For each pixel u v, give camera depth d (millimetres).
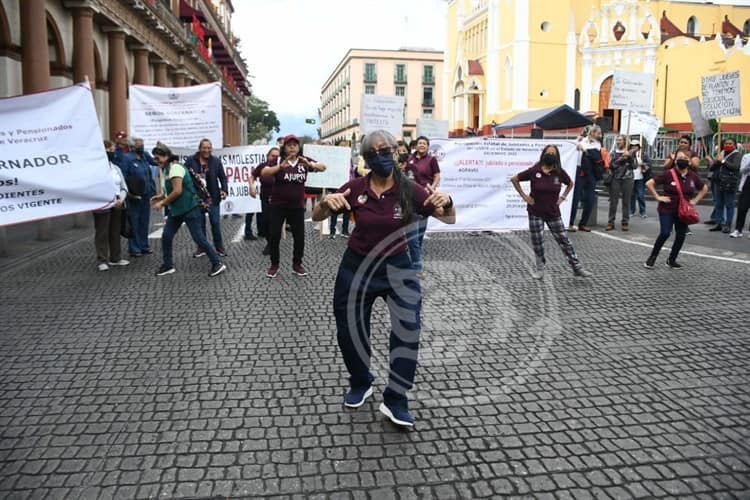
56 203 7238
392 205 3893
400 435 3820
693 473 3408
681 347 5426
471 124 51250
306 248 10820
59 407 4180
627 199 12820
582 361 5086
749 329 5930
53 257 9750
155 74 28266
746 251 10328
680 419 4051
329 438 3775
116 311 6535
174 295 7254
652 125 16828
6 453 3572
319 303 6879
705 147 24312
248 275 8414
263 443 3707
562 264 9047
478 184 11375
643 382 4660
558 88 43344
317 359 5102
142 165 10094
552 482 3316
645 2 41219
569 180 8031
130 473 3369
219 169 9906
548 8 42656
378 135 3811
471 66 48500
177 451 3605
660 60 40438
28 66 15164
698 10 51312
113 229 9102
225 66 53656
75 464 3457
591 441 3756
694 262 9297
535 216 8047
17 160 7031
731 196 12469
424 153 8961
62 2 18031
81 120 7320
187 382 4613
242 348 5359
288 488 3240
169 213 8352
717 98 16312
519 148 11453
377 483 3295
